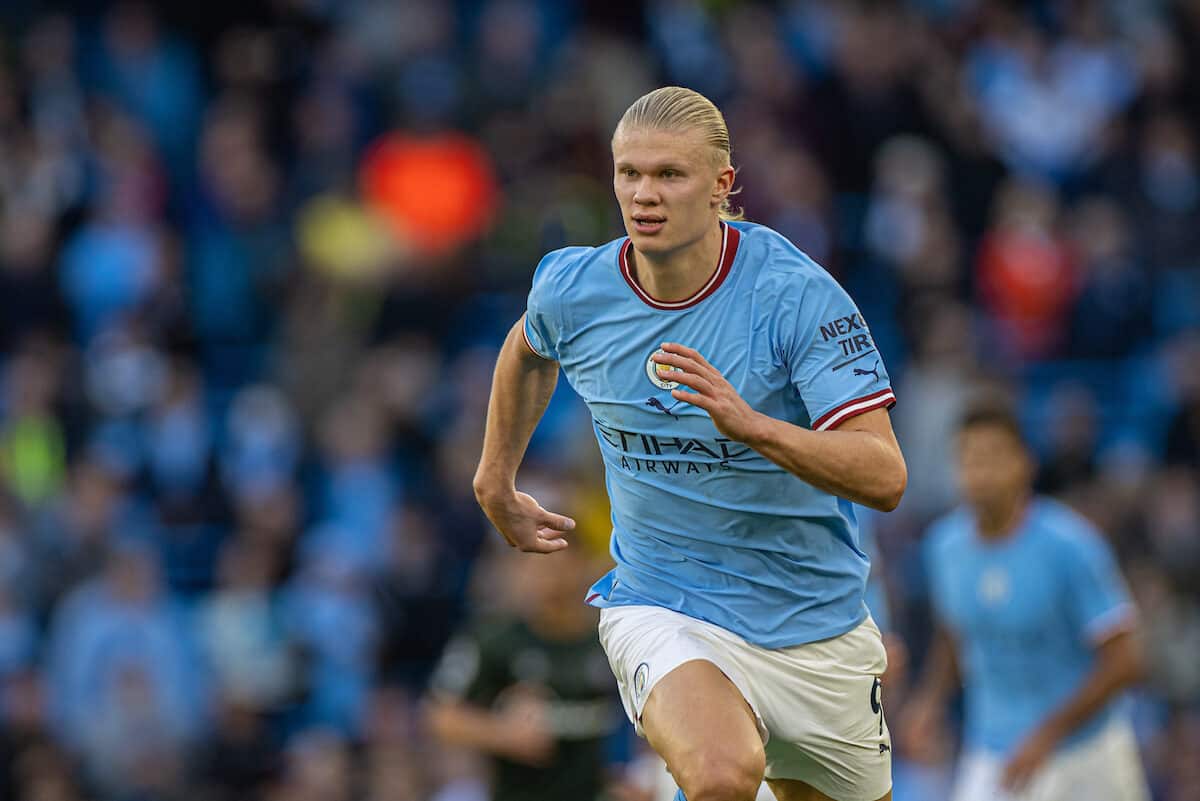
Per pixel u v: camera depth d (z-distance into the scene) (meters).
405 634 40.53
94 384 45.59
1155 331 58.69
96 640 37.41
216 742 38.03
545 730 27.55
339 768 36.09
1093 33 65.44
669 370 16.36
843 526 17.28
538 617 27.86
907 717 31.50
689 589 17.28
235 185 51.84
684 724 16.22
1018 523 27.98
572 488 30.09
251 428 45.66
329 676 39.16
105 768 37.09
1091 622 27.34
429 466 44.94
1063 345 56.91
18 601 38.62
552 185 52.16
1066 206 60.88
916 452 46.84
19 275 46.00
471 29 61.31
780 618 17.14
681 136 15.77
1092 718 27.70
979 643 28.50
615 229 51.59
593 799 27.97
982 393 47.12
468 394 45.84
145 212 50.78
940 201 58.03
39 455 43.16
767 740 17.50
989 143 60.66
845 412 15.90
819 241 55.81
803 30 62.78
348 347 47.19
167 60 56.44
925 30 62.69
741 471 16.50
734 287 16.31
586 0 61.53
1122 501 46.28
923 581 42.75
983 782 28.38
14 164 48.75
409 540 41.53
